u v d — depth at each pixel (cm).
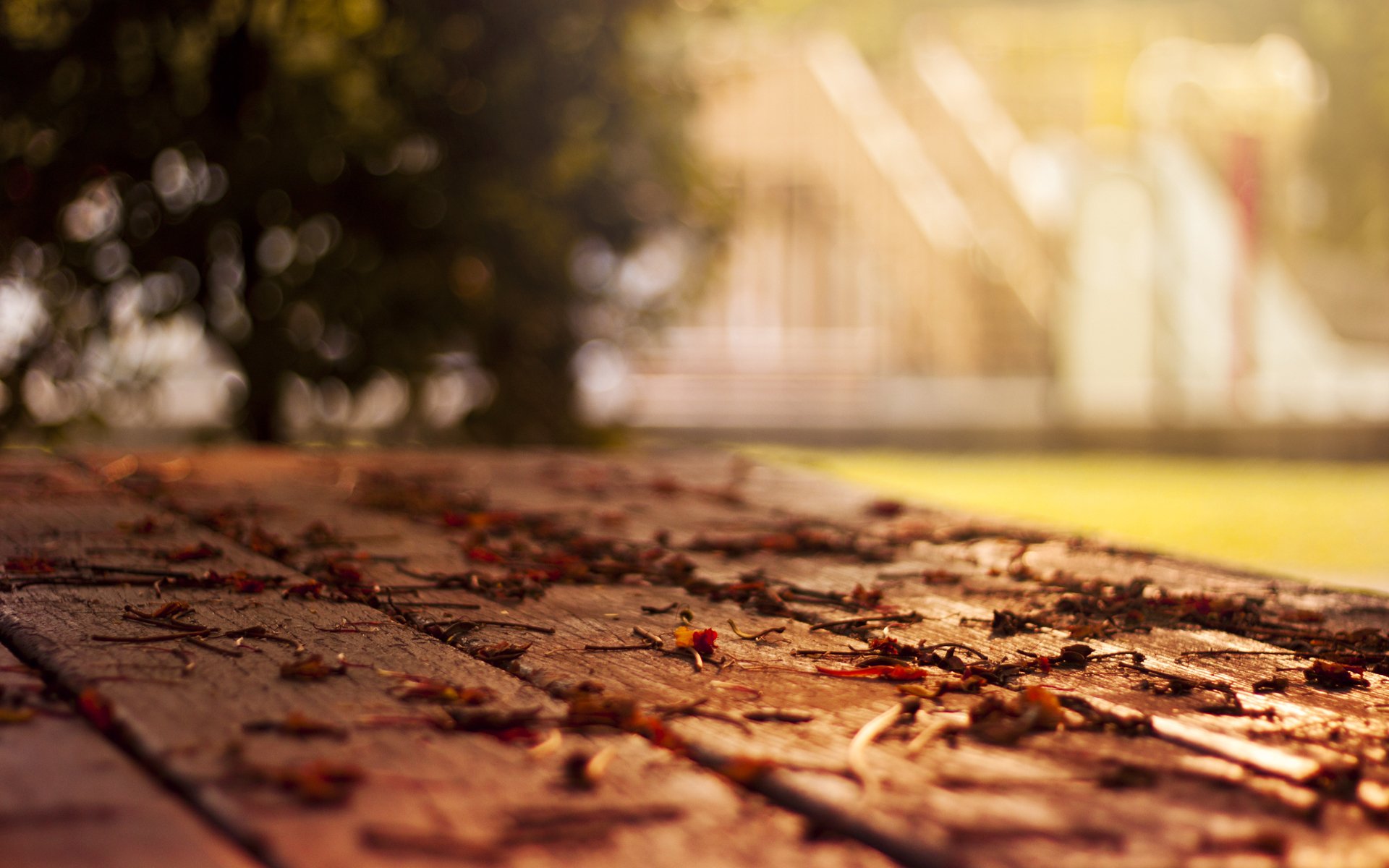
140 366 653
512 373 692
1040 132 1495
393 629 191
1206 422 1120
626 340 753
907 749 134
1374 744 141
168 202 621
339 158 604
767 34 1186
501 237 644
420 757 127
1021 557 281
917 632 201
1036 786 121
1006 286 1130
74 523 301
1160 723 143
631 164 713
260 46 600
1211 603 222
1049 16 1518
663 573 253
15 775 118
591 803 116
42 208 613
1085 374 1148
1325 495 873
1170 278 1150
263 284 621
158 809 110
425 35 608
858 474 951
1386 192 1873
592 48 651
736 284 1155
